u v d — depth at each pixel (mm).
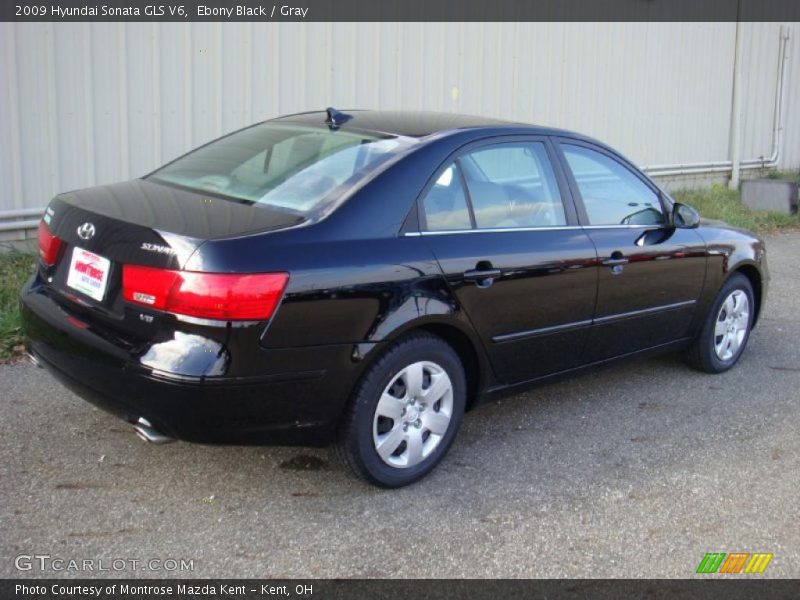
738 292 5832
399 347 3805
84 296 3650
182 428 3369
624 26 11383
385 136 4207
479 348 4164
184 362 3271
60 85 6688
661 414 5070
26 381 4902
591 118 11234
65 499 3707
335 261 3549
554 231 4504
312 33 8047
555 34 10414
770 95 14539
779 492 4172
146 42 7051
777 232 11289
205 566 3318
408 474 3967
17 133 6555
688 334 5535
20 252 6633
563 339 4594
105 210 3701
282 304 3381
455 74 9367
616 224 4898
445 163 4102
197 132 7484
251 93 7746
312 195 3799
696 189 13109
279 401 3469
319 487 3947
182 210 3652
